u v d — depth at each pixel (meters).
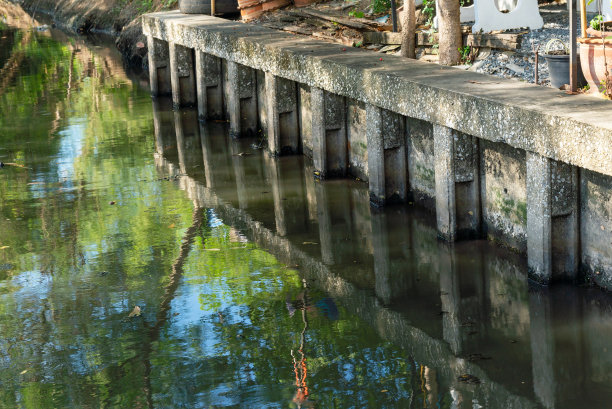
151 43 20.14
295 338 8.51
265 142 15.81
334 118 12.86
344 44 14.82
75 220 12.24
